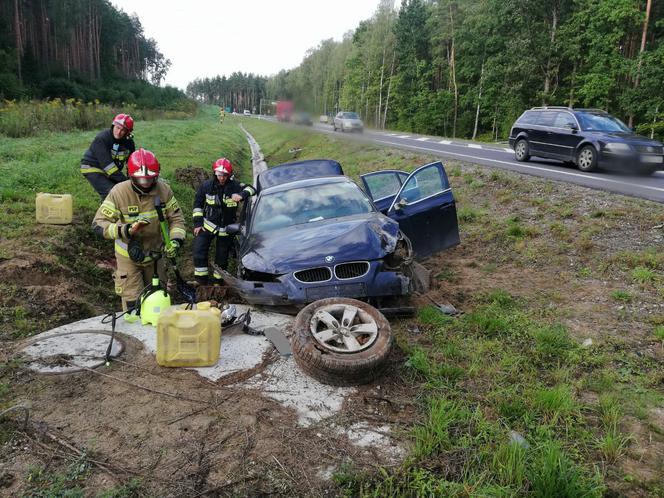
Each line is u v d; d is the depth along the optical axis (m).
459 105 49.09
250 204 6.56
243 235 5.87
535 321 4.66
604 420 3.08
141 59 100.38
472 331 4.51
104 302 5.69
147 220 4.46
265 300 4.66
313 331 3.75
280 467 2.70
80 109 23.77
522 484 2.53
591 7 30.92
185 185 12.24
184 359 3.72
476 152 17.64
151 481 2.57
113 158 6.30
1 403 3.23
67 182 9.88
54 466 2.67
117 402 3.28
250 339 4.31
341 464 2.73
